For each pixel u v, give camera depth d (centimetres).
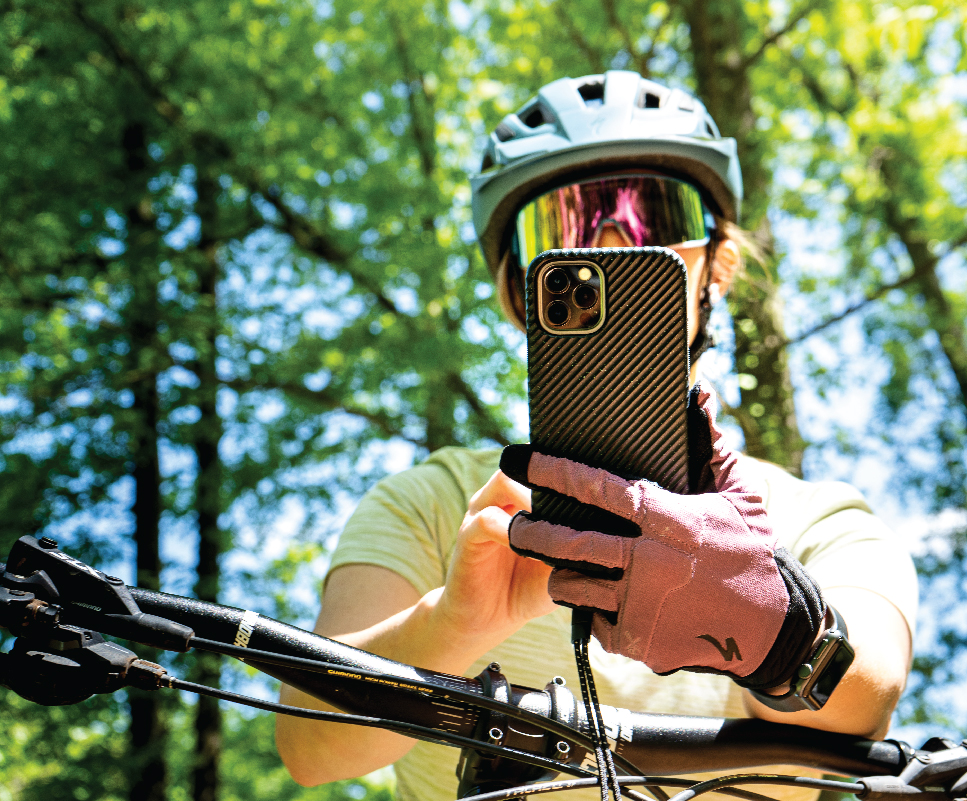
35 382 727
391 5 756
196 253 745
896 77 769
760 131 630
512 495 94
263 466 782
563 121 168
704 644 77
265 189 789
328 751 109
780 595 78
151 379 741
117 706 680
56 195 742
